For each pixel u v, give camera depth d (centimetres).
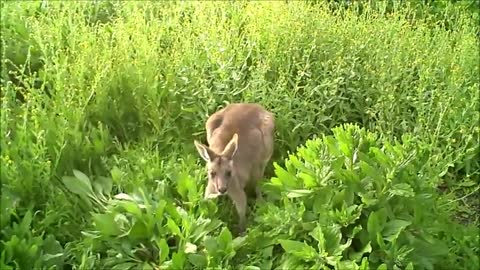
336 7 667
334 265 441
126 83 546
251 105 525
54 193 482
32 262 444
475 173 550
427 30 622
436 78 577
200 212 478
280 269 451
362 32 598
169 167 504
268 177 533
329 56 579
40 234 465
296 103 548
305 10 613
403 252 449
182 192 487
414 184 477
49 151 496
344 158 472
